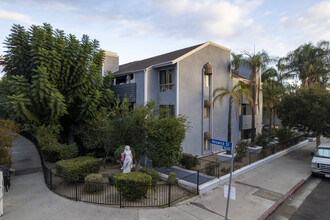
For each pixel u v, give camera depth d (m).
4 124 10.04
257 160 13.67
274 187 9.48
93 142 13.27
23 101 10.92
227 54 19.08
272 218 6.95
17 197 7.83
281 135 21.00
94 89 14.38
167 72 15.41
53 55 11.85
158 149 10.13
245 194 8.59
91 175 8.41
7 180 8.50
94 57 15.21
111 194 8.09
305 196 8.91
